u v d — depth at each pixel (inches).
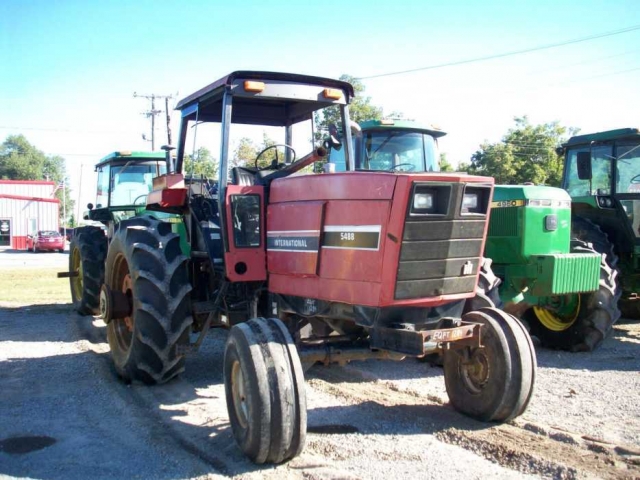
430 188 149.6
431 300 155.4
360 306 156.8
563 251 273.7
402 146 345.4
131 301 222.1
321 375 231.6
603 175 328.8
